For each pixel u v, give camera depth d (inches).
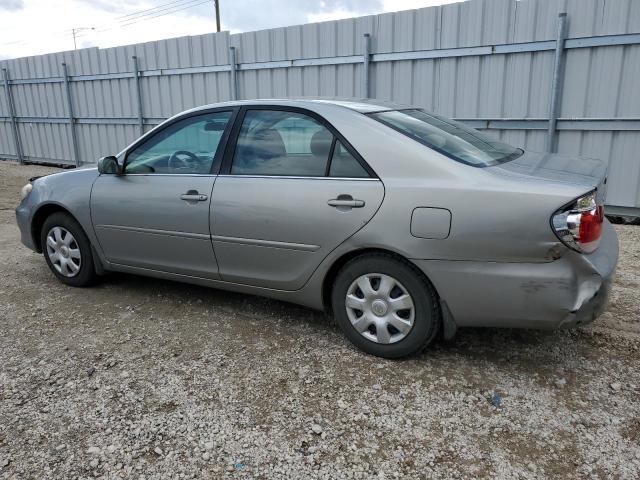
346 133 127.4
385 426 104.5
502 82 286.7
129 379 122.3
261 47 379.6
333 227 125.7
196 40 416.2
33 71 555.8
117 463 95.3
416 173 118.5
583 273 108.0
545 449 97.7
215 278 150.6
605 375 121.8
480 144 136.5
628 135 260.1
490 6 280.5
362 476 91.5
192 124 152.2
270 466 94.1
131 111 482.9
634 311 154.9
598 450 97.1
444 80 305.7
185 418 107.7
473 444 99.2
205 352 134.6
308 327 148.2
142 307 164.2
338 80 347.9
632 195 265.7
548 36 267.1
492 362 127.8
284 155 135.9
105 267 173.0
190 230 148.7
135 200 157.8
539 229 106.6
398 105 151.0
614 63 254.5
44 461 95.9
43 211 184.4
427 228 115.2
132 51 462.3
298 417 107.5
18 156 609.0
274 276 138.9
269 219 134.3
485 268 112.3
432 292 120.3
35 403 113.5
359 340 130.9
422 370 124.3
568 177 114.0
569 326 111.7
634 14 243.9
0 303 169.5
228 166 143.8
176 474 92.5
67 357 133.1
